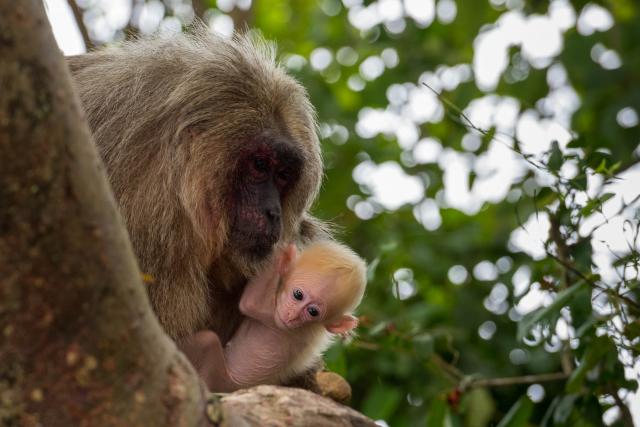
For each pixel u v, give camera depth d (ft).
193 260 28.66
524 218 41.09
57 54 14.48
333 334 30.78
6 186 14.17
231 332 30.89
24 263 14.44
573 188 28.22
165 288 28.09
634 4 50.55
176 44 31.19
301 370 29.45
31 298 14.61
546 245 28.27
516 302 29.86
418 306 39.91
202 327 29.25
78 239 14.64
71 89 14.65
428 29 50.55
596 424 29.78
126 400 15.40
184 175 28.50
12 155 14.12
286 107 30.89
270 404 18.88
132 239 28.04
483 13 47.73
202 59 30.30
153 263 28.04
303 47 53.62
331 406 19.27
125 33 40.32
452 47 50.78
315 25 53.47
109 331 15.10
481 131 29.71
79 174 14.56
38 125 14.20
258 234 28.89
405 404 40.19
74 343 14.98
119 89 29.68
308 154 31.37
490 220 44.70
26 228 14.34
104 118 29.35
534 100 47.55
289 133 30.53
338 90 51.03
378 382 38.96
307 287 27.99
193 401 15.99
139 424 15.51
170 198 28.37
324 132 47.91
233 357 28.60
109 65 30.96
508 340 40.29
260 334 28.60
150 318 15.60
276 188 30.04
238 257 29.07
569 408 29.68
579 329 27.96
